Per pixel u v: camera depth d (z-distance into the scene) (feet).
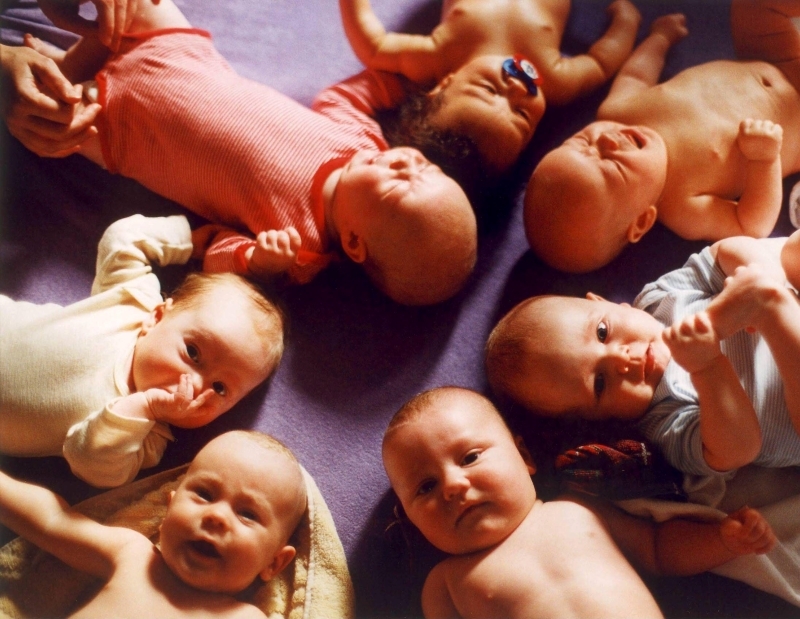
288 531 2.85
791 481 3.01
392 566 3.00
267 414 3.12
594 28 3.53
